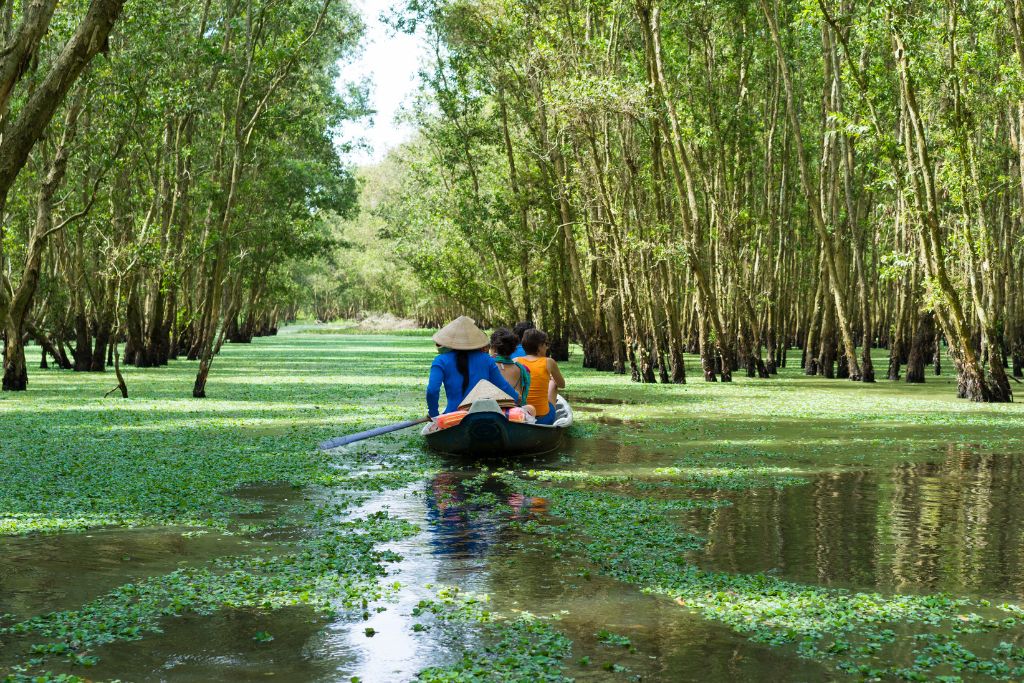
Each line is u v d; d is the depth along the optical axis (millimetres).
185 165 34281
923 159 22719
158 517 9766
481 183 44938
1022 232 36688
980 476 12398
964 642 6105
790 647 6027
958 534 9094
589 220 30109
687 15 30766
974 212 26375
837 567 7910
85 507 10195
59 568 7801
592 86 26906
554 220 40031
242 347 63719
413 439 16094
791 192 42656
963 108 23781
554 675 5535
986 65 24203
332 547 8500
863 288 31266
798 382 30766
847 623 6480
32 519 9570
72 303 36656
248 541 8766
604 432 17094
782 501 10719
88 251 34031
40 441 15109
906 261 24391
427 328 115312
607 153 29031
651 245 28188
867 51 30312
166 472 12344
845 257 44344
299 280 94938
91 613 6637
